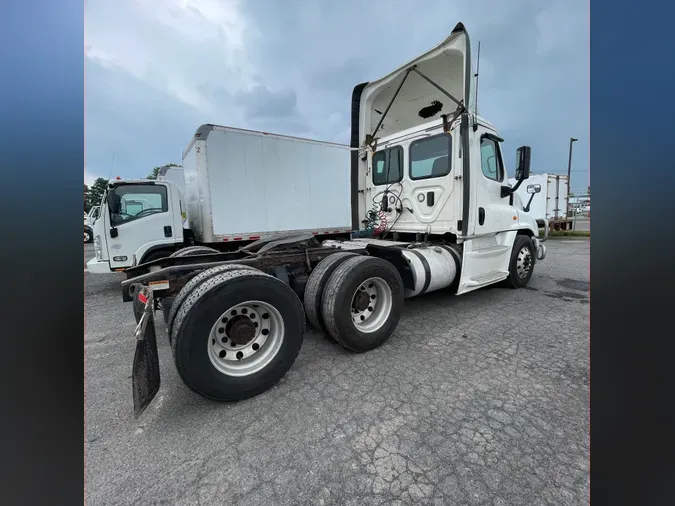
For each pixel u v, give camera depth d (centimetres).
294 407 239
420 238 486
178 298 243
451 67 457
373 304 343
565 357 309
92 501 165
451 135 436
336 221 644
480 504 160
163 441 208
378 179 547
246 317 256
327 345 344
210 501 165
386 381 270
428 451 194
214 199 518
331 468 183
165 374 293
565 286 591
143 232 614
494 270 507
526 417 222
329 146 627
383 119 570
